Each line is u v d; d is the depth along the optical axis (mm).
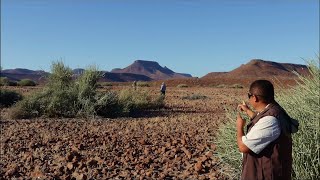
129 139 11523
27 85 59562
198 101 29781
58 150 9945
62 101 18141
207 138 11320
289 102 6527
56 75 19422
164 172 7941
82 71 19766
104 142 10883
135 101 22141
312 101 6328
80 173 7910
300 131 6047
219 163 7609
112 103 18656
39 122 15727
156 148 10078
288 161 3988
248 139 3918
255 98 4109
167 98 33688
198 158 8766
